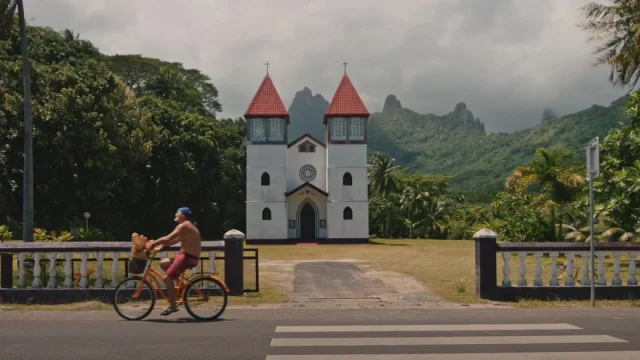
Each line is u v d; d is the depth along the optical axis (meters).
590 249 13.03
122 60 67.62
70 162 36.31
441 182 91.94
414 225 78.25
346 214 51.41
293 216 53.41
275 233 51.31
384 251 37.84
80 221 37.72
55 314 11.22
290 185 54.44
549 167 37.72
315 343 8.56
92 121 36.72
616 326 9.95
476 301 12.99
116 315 11.06
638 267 17.50
